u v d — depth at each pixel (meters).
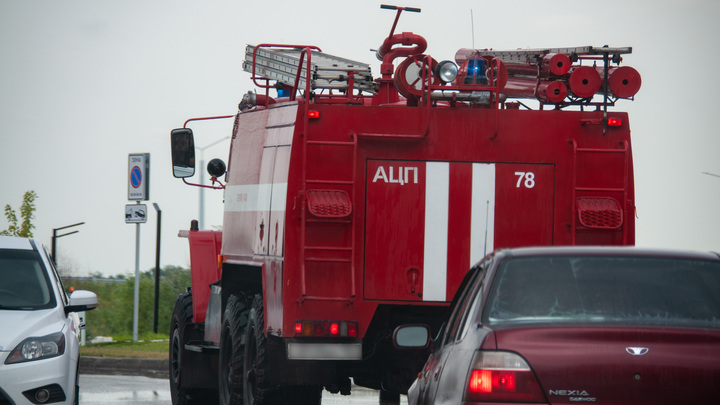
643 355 18.59
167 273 101.44
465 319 21.58
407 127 34.12
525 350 18.89
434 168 34.09
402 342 23.72
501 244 34.19
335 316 33.53
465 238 34.09
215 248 48.47
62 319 34.31
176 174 44.53
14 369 31.78
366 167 33.91
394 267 33.81
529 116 34.38
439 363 22.53
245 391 38.84
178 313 49.09
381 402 52.16
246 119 41.31
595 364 18.66
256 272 38.66
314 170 33.72
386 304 33.81
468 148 34.19
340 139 33.88
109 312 95.44
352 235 33.50
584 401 18.62
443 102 39.72
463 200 34.12
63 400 32.47
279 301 34.00
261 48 41.56
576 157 34.25
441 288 33.91
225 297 43.44
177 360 49.66
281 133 35.97
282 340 35.56
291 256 33.56
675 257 20.98
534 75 37.50
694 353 18.59
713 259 21.03
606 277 20.59
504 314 20.19
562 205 34.31
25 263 36.31
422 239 33.94
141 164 81.06
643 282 20.47
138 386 56.00
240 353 40.12
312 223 33.53
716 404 18.45
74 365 33.50
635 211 34.34
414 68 34.97
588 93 34.59
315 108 33.78
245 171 40.69
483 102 34.62
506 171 34.25
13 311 34.00
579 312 20.03
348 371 36.31
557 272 20.77
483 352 19.09
